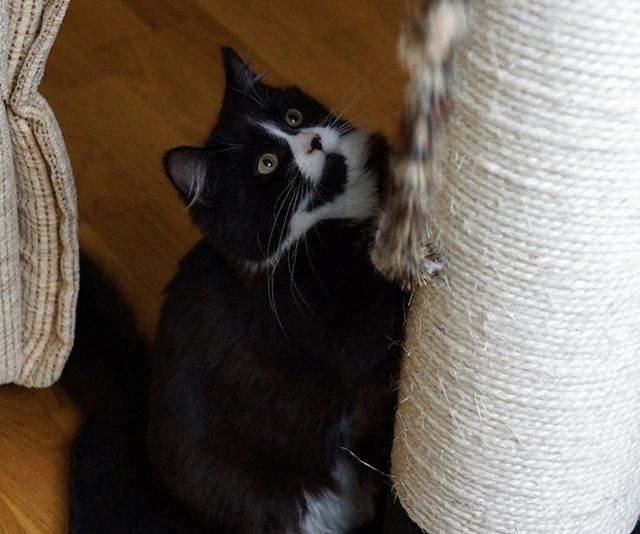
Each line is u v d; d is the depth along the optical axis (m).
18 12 1.30
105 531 1.51
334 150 1.46
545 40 0.91
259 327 1.39
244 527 1.48
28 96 1.36
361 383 1.42
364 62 2.19
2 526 1.53
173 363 1.46
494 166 1.00
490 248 1.05
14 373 1.65
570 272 1.03
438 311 1.14
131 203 1.99
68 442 1.64
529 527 1.24
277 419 1.42
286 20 2.30
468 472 1.21
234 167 1.43
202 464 1.46
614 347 1.09
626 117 0.93
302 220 1.41
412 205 1.02
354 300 1.35
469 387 1.15
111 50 2.27
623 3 0.87
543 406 1.13
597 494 1.23
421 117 0.95
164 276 1.87
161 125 2.13
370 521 1.55
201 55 2.26
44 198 1.48
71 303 1.59
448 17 0.90
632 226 1.00
